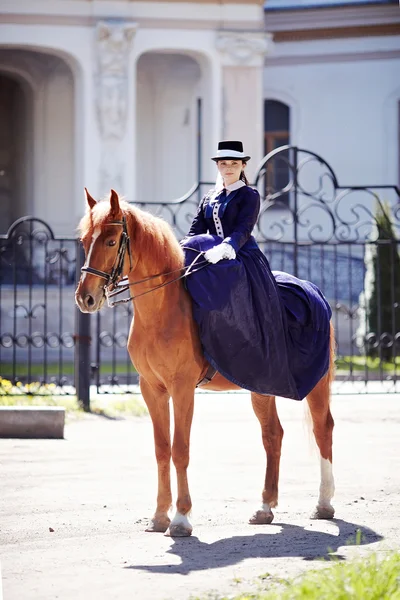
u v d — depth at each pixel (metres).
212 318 7.48
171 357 7.39
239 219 7.94
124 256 7.25
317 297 8.48
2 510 8.35
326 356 8.30
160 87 29.05
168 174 29.06
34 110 29.06
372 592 5.55
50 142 29.03
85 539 7.37
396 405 15.69
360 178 29.73
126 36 25.03
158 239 7.46
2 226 30.97
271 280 8.02
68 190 29.00
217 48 25.94
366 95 29.72
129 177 25.39
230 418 14.42
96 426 13.47
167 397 7.70
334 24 29.66
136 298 7.43
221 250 7.59
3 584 6.14
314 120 30.02
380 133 29.59
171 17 25.62
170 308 7.43
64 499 8.80
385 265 22.03
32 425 12.48
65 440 12.27
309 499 8.94
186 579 6.24
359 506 8.64
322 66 29.94
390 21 29.28
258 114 26.27
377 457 11.24
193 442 12.27
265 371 7.78
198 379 7.64
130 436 12.61
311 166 29.98
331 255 27.48
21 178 30.38
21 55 28.22
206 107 26.36
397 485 9.58
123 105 25.19
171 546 7.16
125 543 7.25
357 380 19.58
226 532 7.65
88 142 25.19
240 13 26.09
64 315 23.84
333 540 7.36
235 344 7.61
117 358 23.05
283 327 8.02
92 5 25.12
